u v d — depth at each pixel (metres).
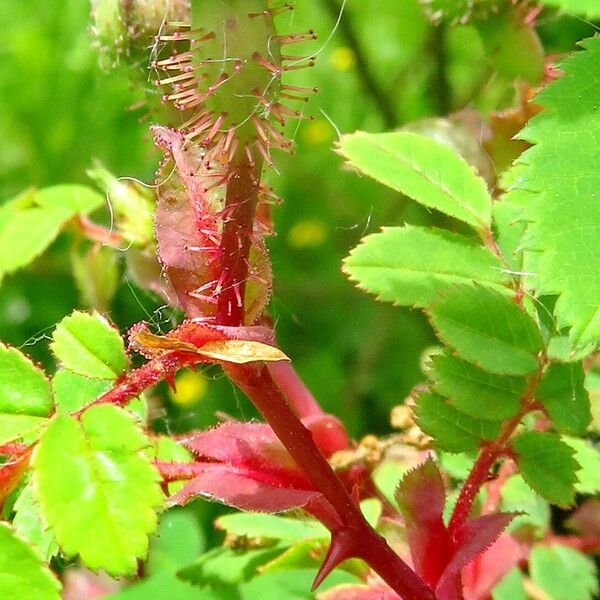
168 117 0.20
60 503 0.17
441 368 0.19
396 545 0.21
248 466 0.19
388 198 0.45
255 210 0.18
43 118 0.48
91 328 0.18
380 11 0.49
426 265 0.20
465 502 0.19
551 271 0.18
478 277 0.20
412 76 0.44
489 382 0.19
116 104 0.46
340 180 0.49
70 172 0.48
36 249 0.25
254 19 0.18
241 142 0.18
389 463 0.22
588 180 0.18
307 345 0.46
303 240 0.49
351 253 0.20
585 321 0.18
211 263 0.18
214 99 0.18
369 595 0.20
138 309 0.34
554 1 0.18
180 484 0.21
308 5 0.46
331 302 0.47
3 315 0.45
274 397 0.18
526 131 0.18
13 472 0.18
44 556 0.18
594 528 0.24
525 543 0.23
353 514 0.19
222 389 0.40
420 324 0.43
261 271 0.19
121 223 0.23
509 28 0.23
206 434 0.20
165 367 0.18
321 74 0.47
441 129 0.24
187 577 0.22
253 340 0.18
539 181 0.18
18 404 0.18
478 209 0.20
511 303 0.19
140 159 0.46
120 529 0.17
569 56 0.18
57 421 0.17
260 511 0.19
